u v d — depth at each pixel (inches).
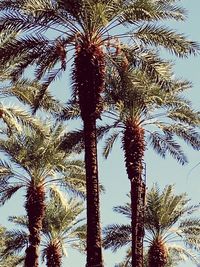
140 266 778.8
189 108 906.1
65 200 1074.7
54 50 704.4
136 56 738.2
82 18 673.6
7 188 1049.5
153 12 692.7
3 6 689.6
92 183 648.4
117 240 1226.6
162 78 743.1
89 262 622.5
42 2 678.5
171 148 956.0
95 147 658.8
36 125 878.4
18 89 850.8
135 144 824.9
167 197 1219.2
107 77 807.1
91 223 636.1
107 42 685.3
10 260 1432.1
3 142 1049.5
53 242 1239.5
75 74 665.6
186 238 1224.8
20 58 766.5
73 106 922.7
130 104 829.8
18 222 1279.5
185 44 719.1
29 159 1039.6
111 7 682.2
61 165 1049.5
